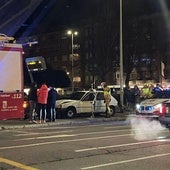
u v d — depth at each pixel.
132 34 57.56
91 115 26.33
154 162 9.98
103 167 9.38
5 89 15.63
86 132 16.94
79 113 25.31
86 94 25.84
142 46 60.94
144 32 62.62
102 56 51.38
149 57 67.81
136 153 11.26
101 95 26.20
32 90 21.75
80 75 101.75
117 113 28.55
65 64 110.38
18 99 15.98
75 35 94.12
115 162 9.97
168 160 10.23
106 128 18.80
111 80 64.81
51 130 18.22
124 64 55.59
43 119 22.62
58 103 24.92
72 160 10.23
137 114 19.11
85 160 10.23
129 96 30.02
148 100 19.22
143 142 13.49
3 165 9.66
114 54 52.78
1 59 15.50
